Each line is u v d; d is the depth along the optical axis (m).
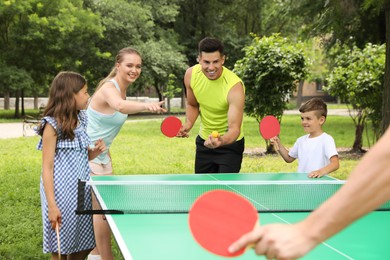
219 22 34.47
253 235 1.10
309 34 17.61
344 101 12.00
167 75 29.19
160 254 2.21
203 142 4.97
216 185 3.96
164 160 10.87
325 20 9.09
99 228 3.97
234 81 4.62
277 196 3.55
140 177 4.35
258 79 11.05
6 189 7.45
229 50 33.28
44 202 3.55
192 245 2.34
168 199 3.41
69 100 3.50
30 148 12.71
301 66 11.24
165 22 31.30
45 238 3.55
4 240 5.11
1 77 25.30
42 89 30.33
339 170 9.48
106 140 4.34
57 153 3.52
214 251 1.18
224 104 4.67
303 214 3.06
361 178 1.01
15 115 28.25
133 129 19.42
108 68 28.11
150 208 3.10
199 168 5.04
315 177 4.29
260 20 33.94
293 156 4.78
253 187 3.89
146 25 28.50
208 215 1.21
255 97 11.41
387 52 8.39
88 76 29.08
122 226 2.68
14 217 5.89
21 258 4.59
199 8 33.16
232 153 4.88
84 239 3.60
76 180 3.54
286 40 11.59
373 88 10.93
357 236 2.53
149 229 2.62
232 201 1.21
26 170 9.34
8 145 13.34
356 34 15.76
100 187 3.78
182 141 14.77
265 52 11.17
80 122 3.71
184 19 33.59
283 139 15.16
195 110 5.05
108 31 27.50
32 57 26.45
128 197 3.44
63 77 3.54
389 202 3.21
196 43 33.41
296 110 38.38
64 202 3.49
